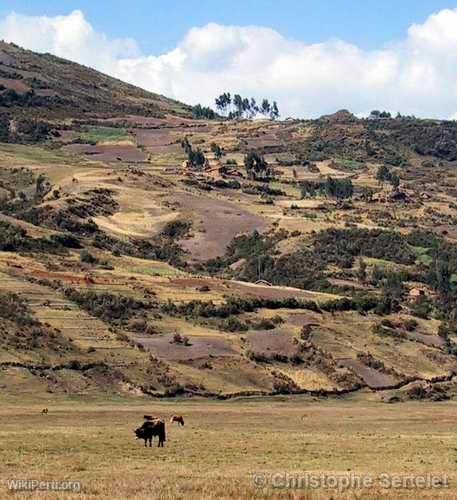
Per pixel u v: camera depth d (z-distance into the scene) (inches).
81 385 5511.8
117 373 5757.9
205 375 6102.4
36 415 4318.4
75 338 6161.4
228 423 4261.8
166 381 5831.7
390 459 2721.5
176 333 6717.5
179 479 2158.0
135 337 6496.1
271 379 6294.3
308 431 3882.9
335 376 6614.2
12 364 5487.2
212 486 2011.6
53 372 5551.2
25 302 6569.9
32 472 2277.3
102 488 1984.5
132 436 3275.1
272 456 2758.4
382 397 6481.3
